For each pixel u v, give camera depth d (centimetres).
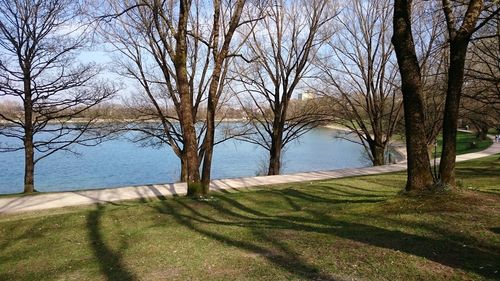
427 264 491
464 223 638
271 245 604
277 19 2227
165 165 3123
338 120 2884
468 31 805
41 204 1226
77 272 560
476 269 473
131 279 510
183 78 1122
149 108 2173
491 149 3347
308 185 1441
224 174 2830
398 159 3428
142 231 777
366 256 524
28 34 1602
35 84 1675
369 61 2612
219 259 560
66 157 3438
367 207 805
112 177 2641
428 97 2386
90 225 850
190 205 1004
